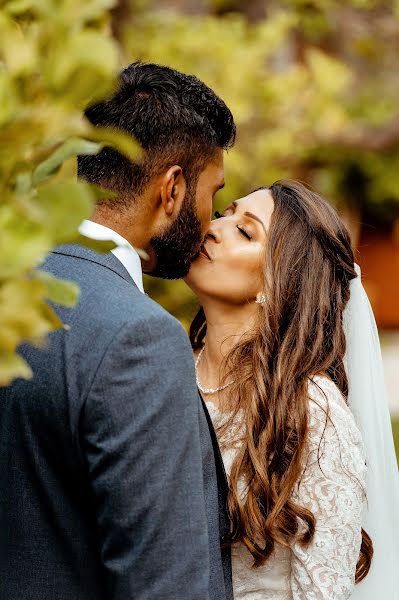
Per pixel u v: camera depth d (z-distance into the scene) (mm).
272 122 6348
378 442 2244
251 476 1921
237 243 2094
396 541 2250
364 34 8102
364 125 8953
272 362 2029
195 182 1711
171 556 1399
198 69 5863
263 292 2107
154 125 1637
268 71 6621
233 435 2033
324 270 2105
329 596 1815
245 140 6152
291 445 1913
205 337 2307
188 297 4582
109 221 1649
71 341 1446
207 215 1766
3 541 1538
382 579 2221
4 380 917
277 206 2123
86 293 1498
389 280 12859
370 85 9086
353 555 1864
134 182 1643
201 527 1436
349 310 2234
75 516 1482
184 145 1664
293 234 2100
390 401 7945
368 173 10102
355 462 1886
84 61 888
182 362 1469
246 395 2021
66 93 908
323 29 7855
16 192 966
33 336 922
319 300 2080
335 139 8109
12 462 1505
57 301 989
